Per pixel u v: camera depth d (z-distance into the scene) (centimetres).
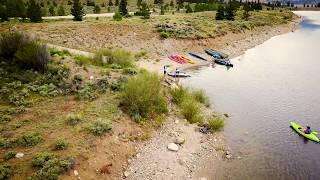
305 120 2450
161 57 4247
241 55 4812
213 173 1667
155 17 6631
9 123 1712
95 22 5100
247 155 1867
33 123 1739
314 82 3512
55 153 1485
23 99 1988
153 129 2008
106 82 2389
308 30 8131
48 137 1614
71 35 4388
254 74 3756
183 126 2134
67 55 2981
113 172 1541
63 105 2000
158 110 2209
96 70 2652
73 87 2253
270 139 2092
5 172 1305
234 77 3584
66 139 1611
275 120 2419
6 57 2516
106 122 1794
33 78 2288
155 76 2355
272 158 1848
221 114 2470
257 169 1722
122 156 1667
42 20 5722
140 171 1609
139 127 1956
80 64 2700
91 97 2150
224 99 2827
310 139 2114
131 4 12606
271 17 8662
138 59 4003
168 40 4709
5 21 5447
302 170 1738
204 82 3331
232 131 2175
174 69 3772
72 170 1416
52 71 2416
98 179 1455
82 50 3669
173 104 2464
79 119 1809
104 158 1578
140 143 1836
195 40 4881
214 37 5178
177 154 1802
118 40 4522
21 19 5962
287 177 1659
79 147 1570
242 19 7500
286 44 5878
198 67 3991
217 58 4422
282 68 4100
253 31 6431
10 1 6081
